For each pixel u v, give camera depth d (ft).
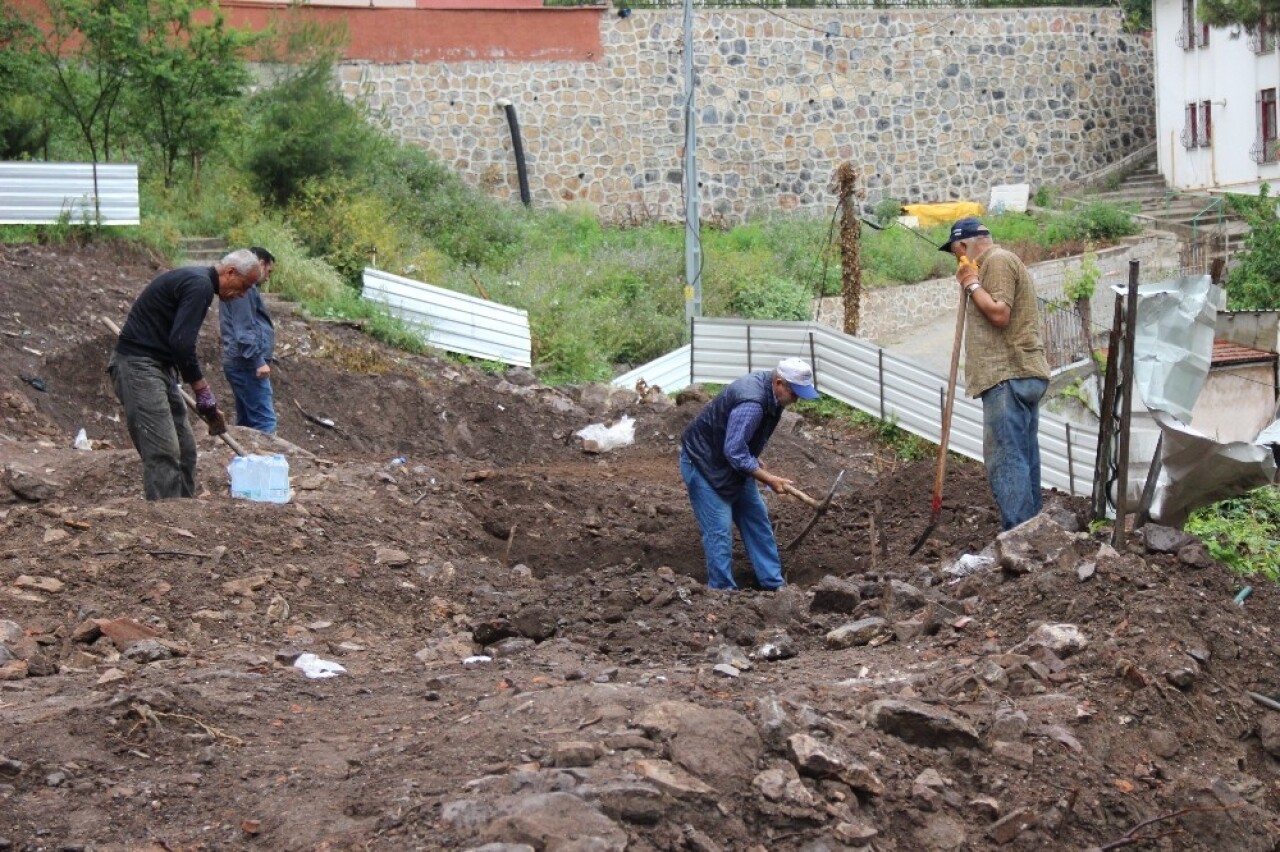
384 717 16.30
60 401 41.24
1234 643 18.52
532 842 12.12
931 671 17.52
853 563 29.91
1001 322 25.11
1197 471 21.74
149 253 55.93
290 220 64.90
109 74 62.80
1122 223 92.32
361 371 51.37
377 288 59.52
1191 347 22.40
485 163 89.66
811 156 97.09
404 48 87.40
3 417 36.86
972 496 32.58
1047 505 27.37
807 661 18.83
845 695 16.31
